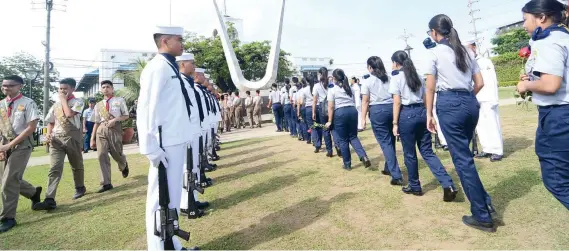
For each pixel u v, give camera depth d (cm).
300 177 477
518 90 227
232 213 349
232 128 1598
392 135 421
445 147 582
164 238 235
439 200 341
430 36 305
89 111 1104
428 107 303
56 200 465
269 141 927
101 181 502
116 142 527
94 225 345
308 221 310
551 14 210
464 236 256
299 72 3853
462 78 272
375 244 254
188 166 337
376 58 416
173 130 250
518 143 569
